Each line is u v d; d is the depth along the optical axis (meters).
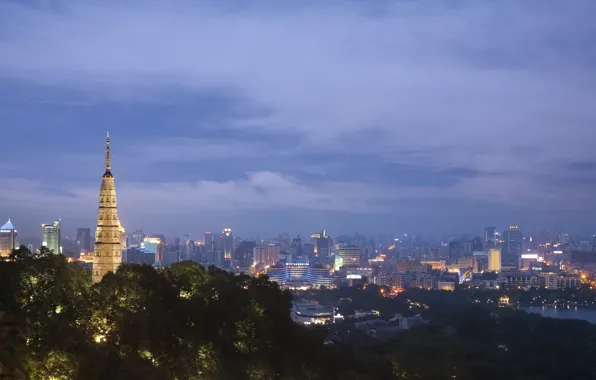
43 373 117.81
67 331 131.00
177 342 155.50
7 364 111.12
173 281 181.00
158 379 133.25
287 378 179.12
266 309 194.12
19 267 146.00
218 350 162.12
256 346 181.38
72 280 153.25
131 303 156.62
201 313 173.62
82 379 122.88
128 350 142.00
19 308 136.50
